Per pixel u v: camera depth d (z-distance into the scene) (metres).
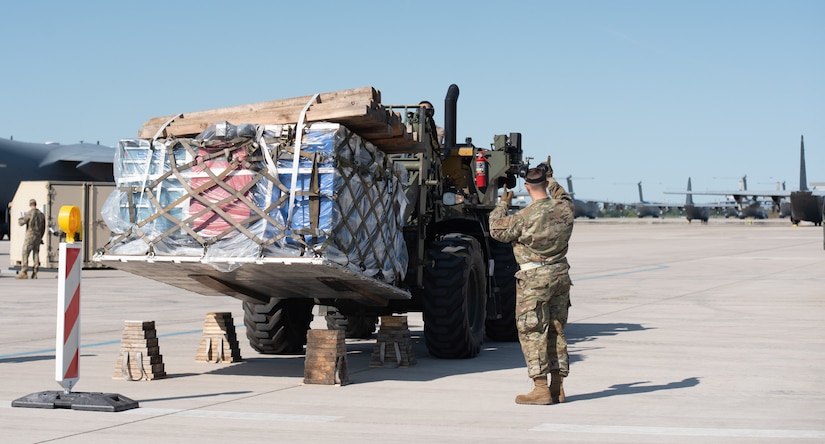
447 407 6.90
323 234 7.18
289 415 6.56
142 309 15.64
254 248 7.28
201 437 5.83
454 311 9.34
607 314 14.32
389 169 8.41
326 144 7.25
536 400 6.98
